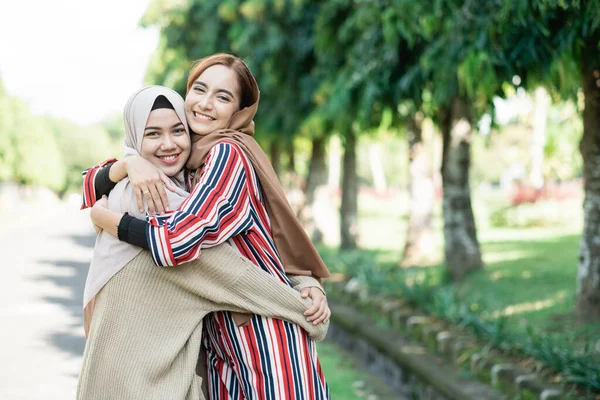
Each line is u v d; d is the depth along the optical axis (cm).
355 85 784
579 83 490
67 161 8225
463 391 418
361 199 3391
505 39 458
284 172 1991
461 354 472
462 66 500
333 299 787
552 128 1459
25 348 624
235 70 212
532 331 468
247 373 205
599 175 513
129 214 196
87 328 209
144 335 195
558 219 1562
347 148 1068
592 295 515
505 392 409
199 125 210
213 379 215
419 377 484
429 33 554
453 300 586
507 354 451
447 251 775
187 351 199
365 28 773
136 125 203
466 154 775
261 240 210
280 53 1059
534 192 1773
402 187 4888
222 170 198
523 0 381
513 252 970
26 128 4834
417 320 564
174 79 1392
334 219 1430
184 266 197
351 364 601
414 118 922
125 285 194
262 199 216
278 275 212
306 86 1050
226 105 210
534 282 691
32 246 1766
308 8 1041
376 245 1282
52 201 7331
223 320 207
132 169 196
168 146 203
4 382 514
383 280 728
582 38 426
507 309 587
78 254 1564
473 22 491
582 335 479
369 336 599
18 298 909
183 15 1234
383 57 733
